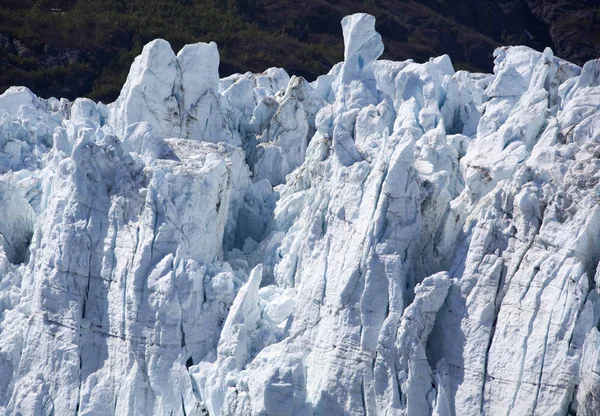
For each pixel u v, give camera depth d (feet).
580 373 599.57
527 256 639.76
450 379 643.45
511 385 623.36
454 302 652.89
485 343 638.53
